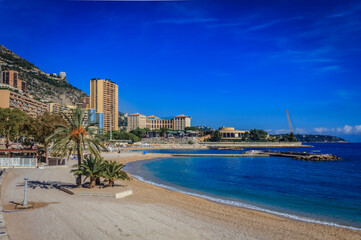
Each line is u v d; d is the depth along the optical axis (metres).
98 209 19.95
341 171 62.59
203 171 58.66
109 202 22.45
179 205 23.61
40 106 172.62
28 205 20.03
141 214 19.38
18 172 38.62
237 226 18.17
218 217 20.28
